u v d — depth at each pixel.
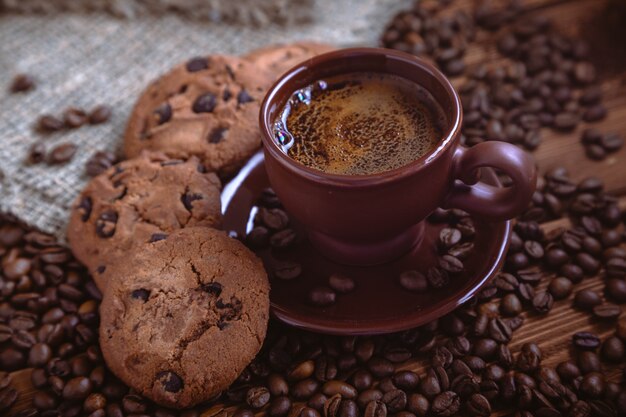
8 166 0.42
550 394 0.33
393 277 0.34
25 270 0.38
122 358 0.33
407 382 0.33
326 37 0.47
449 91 0.32
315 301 0.34
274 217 0.36
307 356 0.34
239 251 0.34
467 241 0.35
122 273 0.34
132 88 0.46
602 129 0.42
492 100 0.44
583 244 0.37
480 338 0.35
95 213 0.37
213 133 0.39
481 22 0.48
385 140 0.33
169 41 0.48
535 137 0.42
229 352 0.32
